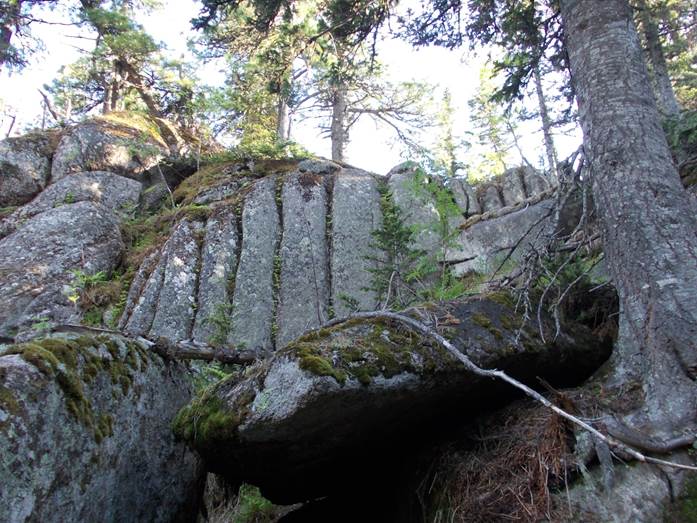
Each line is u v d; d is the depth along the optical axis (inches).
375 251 349.1
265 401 98.0
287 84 314.5
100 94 714.2
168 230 386.0
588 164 144.3
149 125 511.8
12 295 306.8
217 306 317.7
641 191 126.3
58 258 335.6
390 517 133.5
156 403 137.7
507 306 131.9
